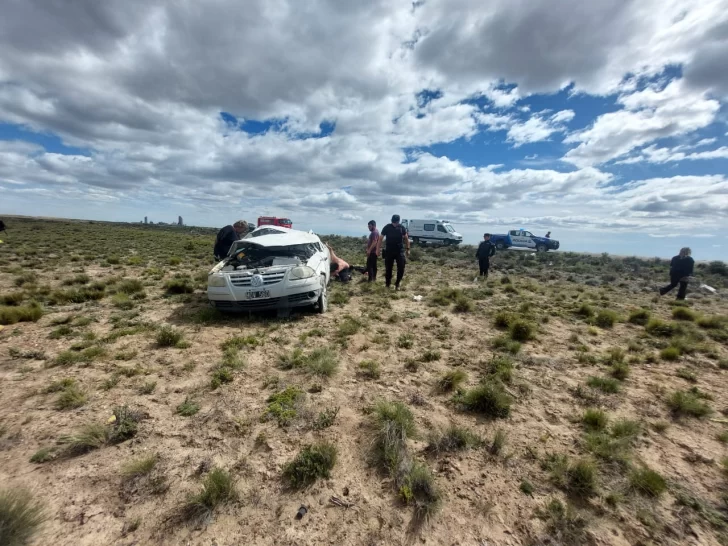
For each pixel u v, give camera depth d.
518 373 4.52
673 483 2.62
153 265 12.98
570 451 2.94
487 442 3.01
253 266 6.96
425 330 6.21
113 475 2.45
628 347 5.65
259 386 3.87
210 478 2.36
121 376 3.94
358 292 9.34
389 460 2.69
